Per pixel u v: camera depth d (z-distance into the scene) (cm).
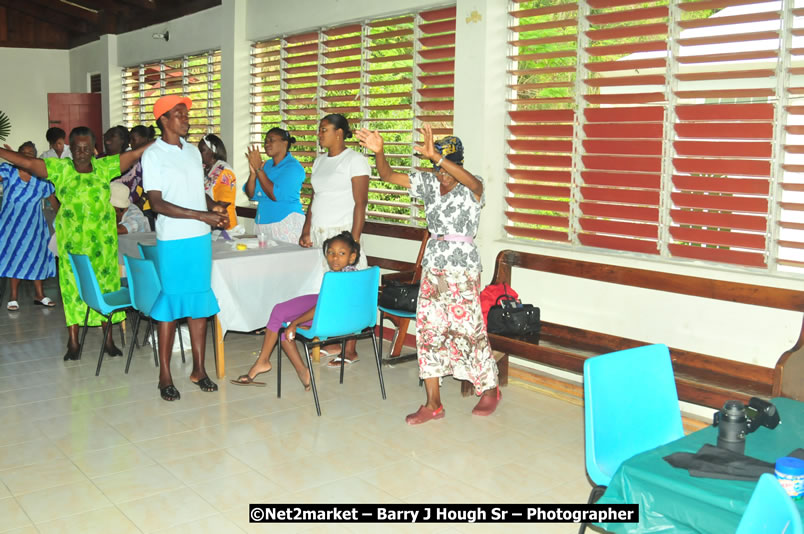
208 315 452
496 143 507
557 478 341
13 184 663
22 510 299
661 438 240
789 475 163
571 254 471
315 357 535
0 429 390
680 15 409
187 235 426
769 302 370
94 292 474
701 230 412
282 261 498
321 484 329
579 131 462
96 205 498
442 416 419
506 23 500
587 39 453
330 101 656
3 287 720
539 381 476
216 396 451
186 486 324
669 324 428
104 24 1037
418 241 572
